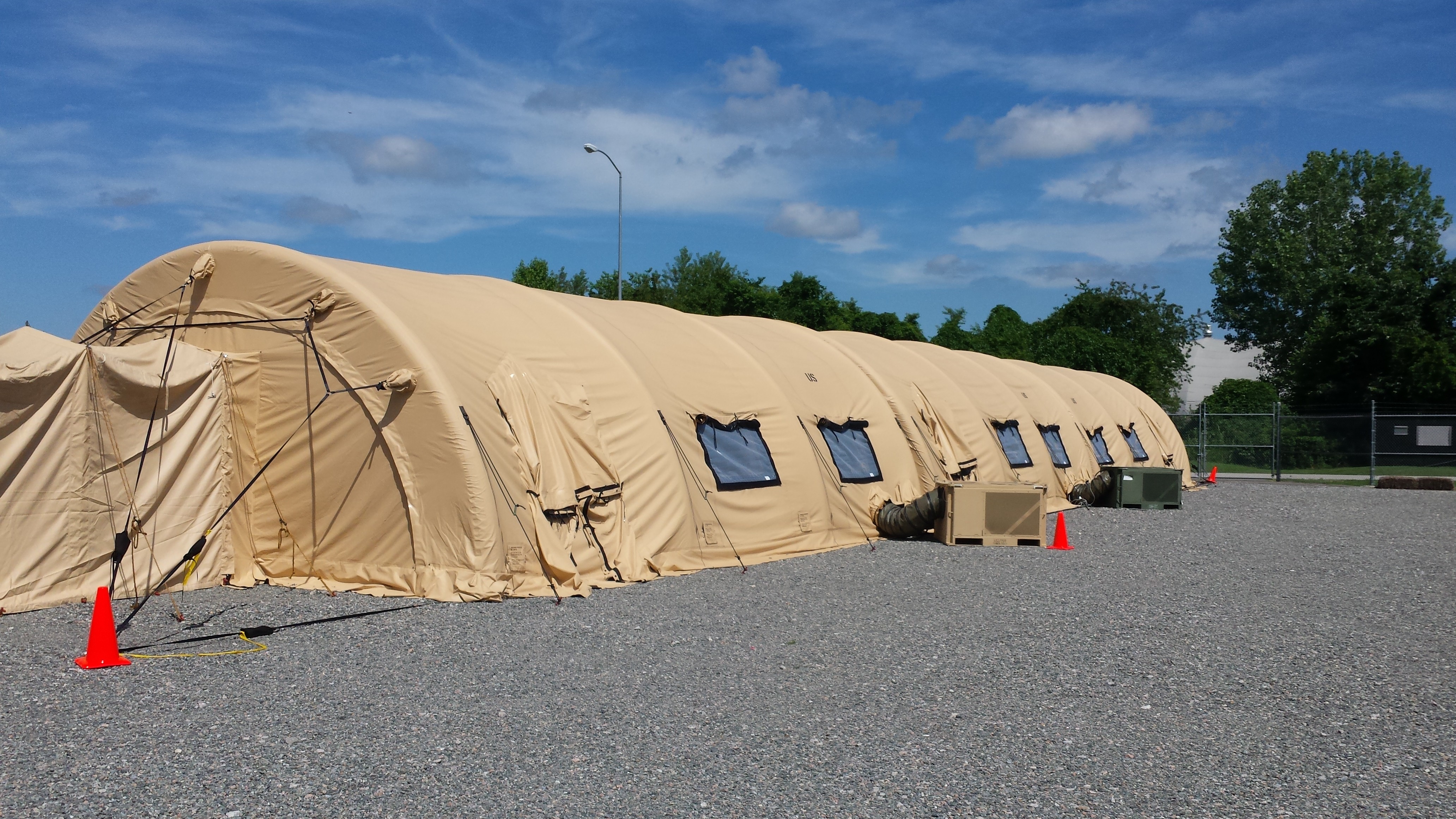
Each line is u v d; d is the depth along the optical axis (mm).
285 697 6902
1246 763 5797
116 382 10555
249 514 11625
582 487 11617
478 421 10773
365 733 6148
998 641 8820
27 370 9758
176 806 4973
